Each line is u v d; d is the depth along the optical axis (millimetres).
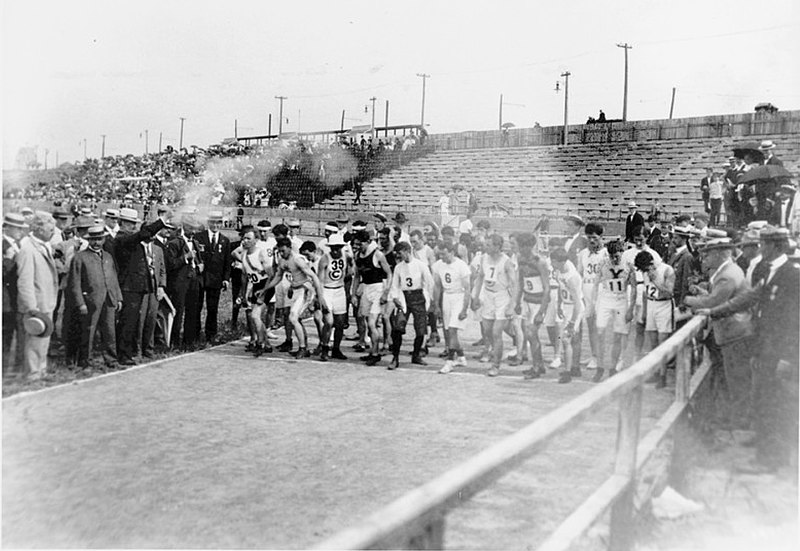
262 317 11688
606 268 9484
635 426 4383
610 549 4281
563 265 9633
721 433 6758
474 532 4738
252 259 11742
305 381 9531
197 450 6484
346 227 17016
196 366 10445
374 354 10852
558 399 8539
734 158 13031
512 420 7574
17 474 5727
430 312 12500
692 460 5957
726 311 6703
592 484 5703
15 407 7785
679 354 6004
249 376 9812
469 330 15008
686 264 9367
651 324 9344
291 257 11281
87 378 9398
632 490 4332
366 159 44062
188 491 5461
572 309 9555
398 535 1942
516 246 10484
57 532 4578
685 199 28984
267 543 4578
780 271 6199
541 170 36469
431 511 2084
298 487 5602
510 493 5496
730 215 11836
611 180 32781
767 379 6102
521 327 10938
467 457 6320
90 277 9641
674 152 32688
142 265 10438
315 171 43812
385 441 6785
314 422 7484
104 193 32500
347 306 11922
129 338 10367
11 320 9125
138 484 5613
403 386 9258
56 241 11625
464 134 42406
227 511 5098
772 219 10992
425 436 6949
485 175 37875
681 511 4965
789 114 30141
